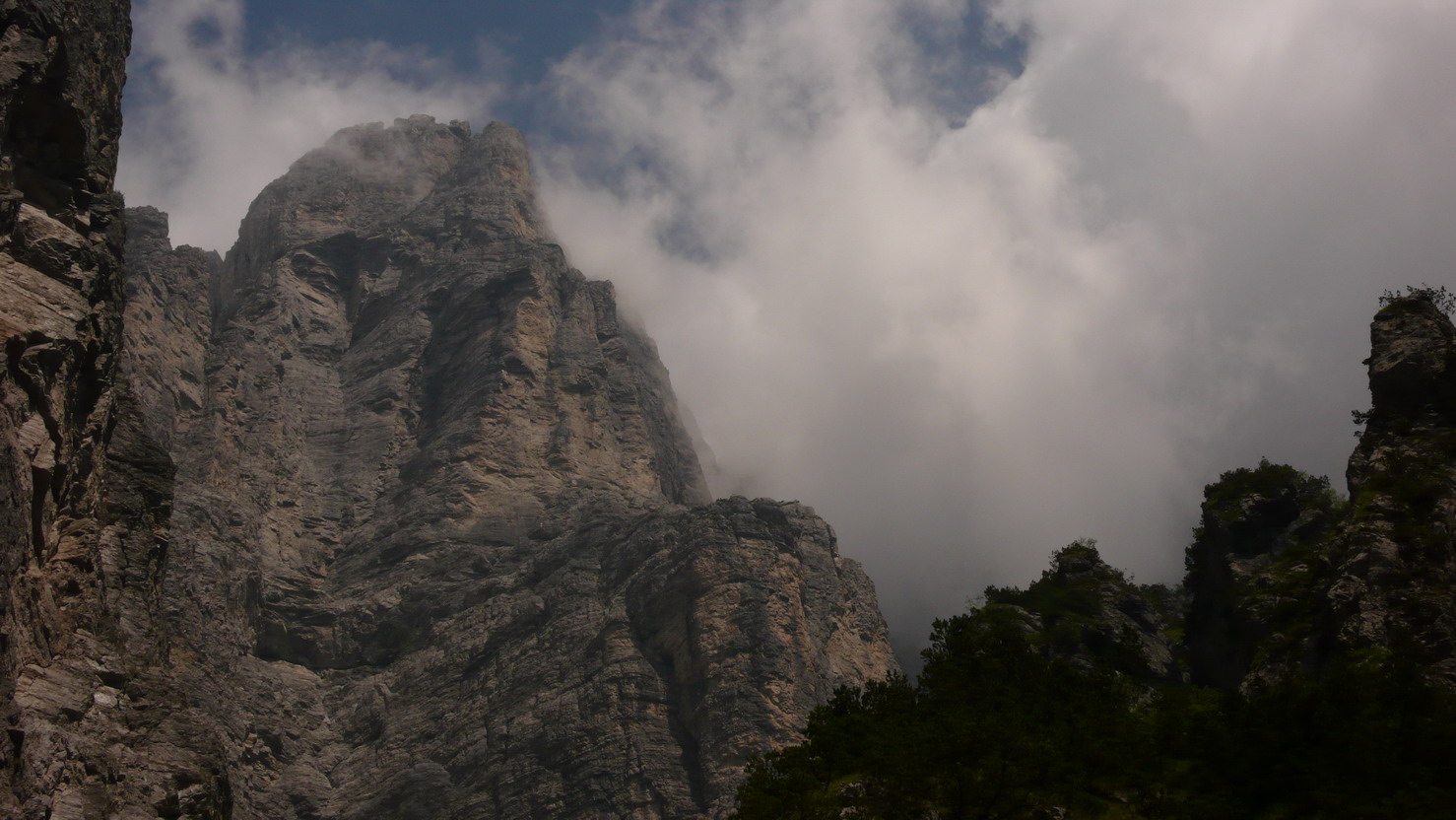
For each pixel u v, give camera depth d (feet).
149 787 319.68
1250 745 295.07
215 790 342.85
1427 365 362.33
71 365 312.50
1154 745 309.42
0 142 307.37
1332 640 329.11
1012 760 297.94
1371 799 278.05
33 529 304.09
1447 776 279.90
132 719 337.31
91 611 338.75
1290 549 382.01
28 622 302.86
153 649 375.45
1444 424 353.72
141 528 405.18
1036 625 438.81
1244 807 288.51
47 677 309.83
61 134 327.47
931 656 362.94
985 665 351.05
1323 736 293.23
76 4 336.29
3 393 288.71
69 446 320.91
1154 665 433.07
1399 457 346.95
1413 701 290.35
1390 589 321.73
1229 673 373.40
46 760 281.95
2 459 280.31
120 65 364.17
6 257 307.37
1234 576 388.37
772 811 305.12
